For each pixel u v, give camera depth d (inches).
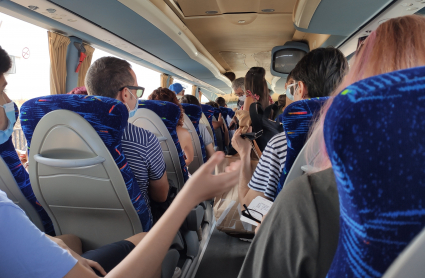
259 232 18.2
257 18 213.3
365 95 8.1
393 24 15.3
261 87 70.6
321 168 18.5
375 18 129.0
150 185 56.3
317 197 15.7
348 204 9.2
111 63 50.7
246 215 40.7
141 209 46.2
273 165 43.1
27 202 51.1
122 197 42.8
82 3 117.0
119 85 51.2
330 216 15.0
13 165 47.4
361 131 8.0
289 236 15.8
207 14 199.6
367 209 8.7
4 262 19.2
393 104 8.0
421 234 7.4
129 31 161.0
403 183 8.3
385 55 14.9
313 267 15.0
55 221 50.1
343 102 8.4
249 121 55.6
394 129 8.0
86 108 38.0
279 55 244.5
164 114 66.1
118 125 38.6
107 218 46.7
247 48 324.2
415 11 112.6
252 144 55.9
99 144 39.1
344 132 8.2
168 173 74.0
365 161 8.2
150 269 18.4
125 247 41.1
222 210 65.0
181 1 174.6
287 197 16.5
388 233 8.8
